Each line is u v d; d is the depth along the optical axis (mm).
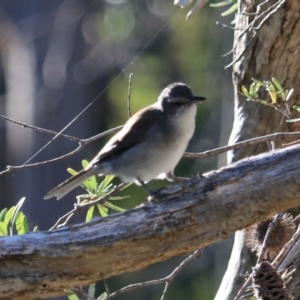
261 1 11195
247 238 9828
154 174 10445
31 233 8117
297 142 9672
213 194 7902
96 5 27438
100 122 26750
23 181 25828
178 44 25891
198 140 25109
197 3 10078
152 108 10586
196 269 23375
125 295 22828
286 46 11109
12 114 28281
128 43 26719
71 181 10773
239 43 11617
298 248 9234
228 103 25016
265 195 7836
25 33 27500
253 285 8484
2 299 8164
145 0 26609
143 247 8031
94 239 7984
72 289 8289
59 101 26359
